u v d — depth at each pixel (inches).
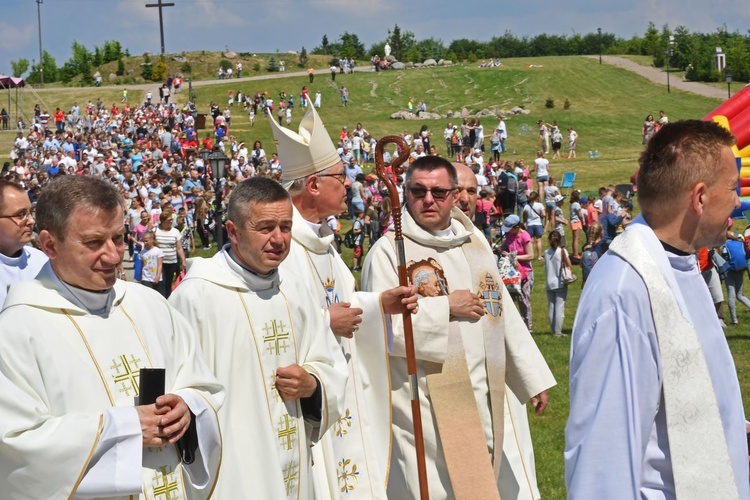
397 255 239.6
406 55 4662.9
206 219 1053.8
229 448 183.3
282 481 184.5
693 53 3070.9
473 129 1899.6
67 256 152.9
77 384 150.4
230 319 187.3
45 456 141.1
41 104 2925.7
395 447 239.8
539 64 3415.4
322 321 202.7
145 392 150.6
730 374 137.3
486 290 251.8
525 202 1099.9
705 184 133.6
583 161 1775.3
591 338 130.3
